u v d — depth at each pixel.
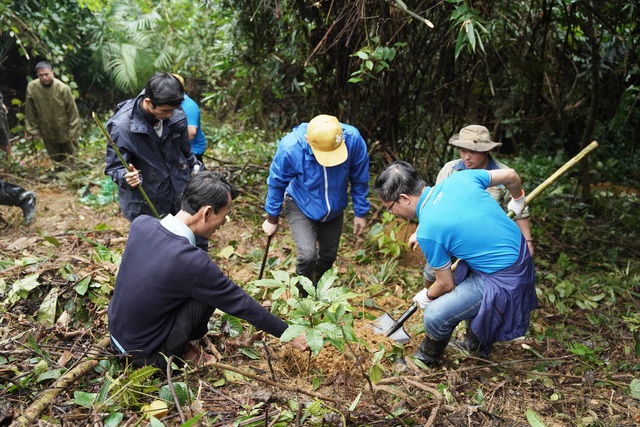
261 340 3.49
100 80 11.34
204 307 2.85
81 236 4.39
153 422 2.37
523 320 3.18
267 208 3.96
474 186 3.12
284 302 3.86
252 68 6.40
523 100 7.25
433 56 5.69
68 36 9.87
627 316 4.35
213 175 2.83
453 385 3.19
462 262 3.29
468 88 5.98
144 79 11.30
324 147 3.56
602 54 6.93
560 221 6.59
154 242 2.76
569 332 4.09
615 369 3.59
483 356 3.63
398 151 6.29
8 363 2.99
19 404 2.69
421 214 3.11
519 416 3.04
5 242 4.88
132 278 2.78
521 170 8.40
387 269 4.85
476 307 3.17
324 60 5.68
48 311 3.48
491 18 5.49
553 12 6.25
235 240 5.20
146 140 3.79
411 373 3.30
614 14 5.50
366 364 3.31
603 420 3.05
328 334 2.80
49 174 7.41
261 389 2.96
